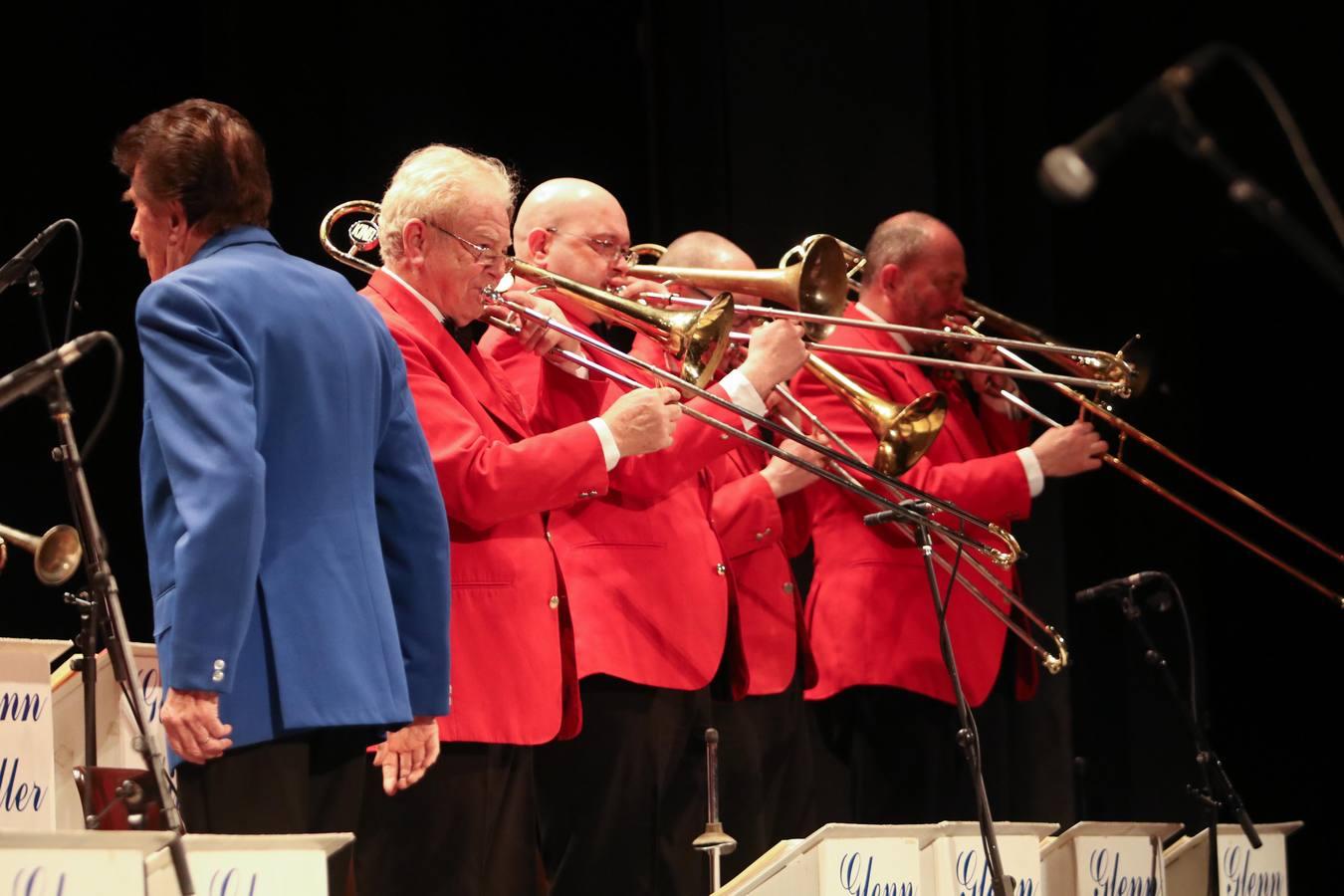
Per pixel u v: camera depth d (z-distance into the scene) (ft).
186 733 17.04
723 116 44.16
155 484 17.99
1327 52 44.70
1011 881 23.62
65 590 34.12
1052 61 44.47
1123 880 26.12
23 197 34.65
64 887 14.80
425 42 39.63
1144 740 43.19
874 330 33.17
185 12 36.94
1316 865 45.21
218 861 16.51
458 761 22.80
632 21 44.60
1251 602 45.85
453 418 23.08
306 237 37.42
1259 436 46.34
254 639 18.03
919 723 31.30
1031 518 42.42
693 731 26.68
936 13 43.78
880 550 31.22
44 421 34.63
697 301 29.22
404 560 20.16
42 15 35.22
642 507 26.43
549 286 26.18
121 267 35.78
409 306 23.99
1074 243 44.14
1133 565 44.19
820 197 43.75
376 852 22.52
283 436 18.52
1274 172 44.96
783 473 29.53
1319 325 46.21
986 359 33.68
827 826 21.31
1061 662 29.37
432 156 24.52
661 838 26.50
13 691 22.16
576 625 25.59
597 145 43.75
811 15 44.14
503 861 23.32
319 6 38.14
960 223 43.29
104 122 35.78
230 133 19.51
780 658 29.22
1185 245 45.39
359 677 18.34
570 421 26.37
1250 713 45.44
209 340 17.87
